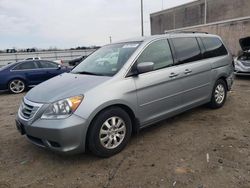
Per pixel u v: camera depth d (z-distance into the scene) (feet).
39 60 38.11
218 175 10.84
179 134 15.40
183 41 17.16
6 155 13.97
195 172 11.16
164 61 15.49
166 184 10.46
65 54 143.84
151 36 16.08
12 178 11.66
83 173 11.71
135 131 14.26
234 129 15.78
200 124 16.88
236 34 72.43
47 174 11.84
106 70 14.37
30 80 36.70
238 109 19.94
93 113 12.01
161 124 17.19
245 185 10.09
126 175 11.31
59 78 15.28
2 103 28.60
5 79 35.09
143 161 12.41
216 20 139.33
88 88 12.44
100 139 12.50
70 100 11.78
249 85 30.50
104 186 10.62
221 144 13.74
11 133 17.35
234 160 11.99
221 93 20.10
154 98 14.57
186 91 16.56
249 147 13.24
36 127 11.91
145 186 10.43
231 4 129.70
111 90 12.75
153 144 14.20
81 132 11.77
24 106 13.14
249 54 35.32
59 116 11.63
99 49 17.85
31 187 10.90
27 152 14.19
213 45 19.53
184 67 16.38
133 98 13.53
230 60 20.77
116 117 13.03
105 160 12.74
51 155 13.65
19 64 36.47
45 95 12.69
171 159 12.42
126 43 16.06
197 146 13.66
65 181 11.19
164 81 14.97
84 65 16.46
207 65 18.17
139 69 13.60
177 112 16.28
